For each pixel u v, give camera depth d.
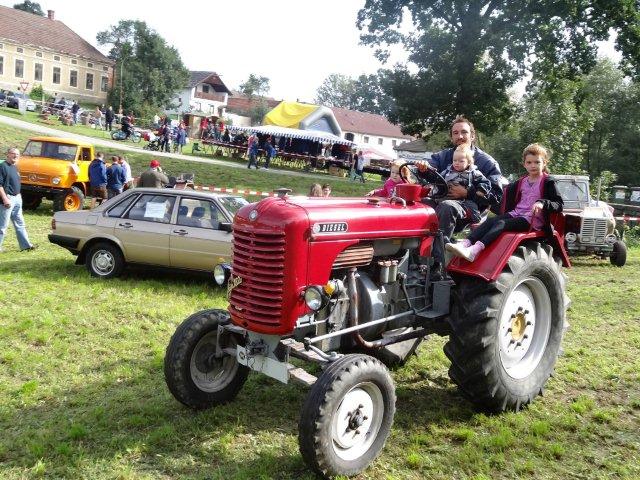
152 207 8.52
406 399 4.88
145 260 8.45
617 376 5.39
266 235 3.82
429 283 4.61
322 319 4.00
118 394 4.75
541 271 4.70
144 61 64.00
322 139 33.06
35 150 14.52
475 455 3.92
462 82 26.97
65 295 7.54
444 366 5.65
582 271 12.02
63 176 13.97
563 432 4.32
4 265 9.05
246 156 32.44
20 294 7.44
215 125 36.19
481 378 4.28
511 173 35.28
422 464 3.85
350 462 3.64
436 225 4.63
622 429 4.39
